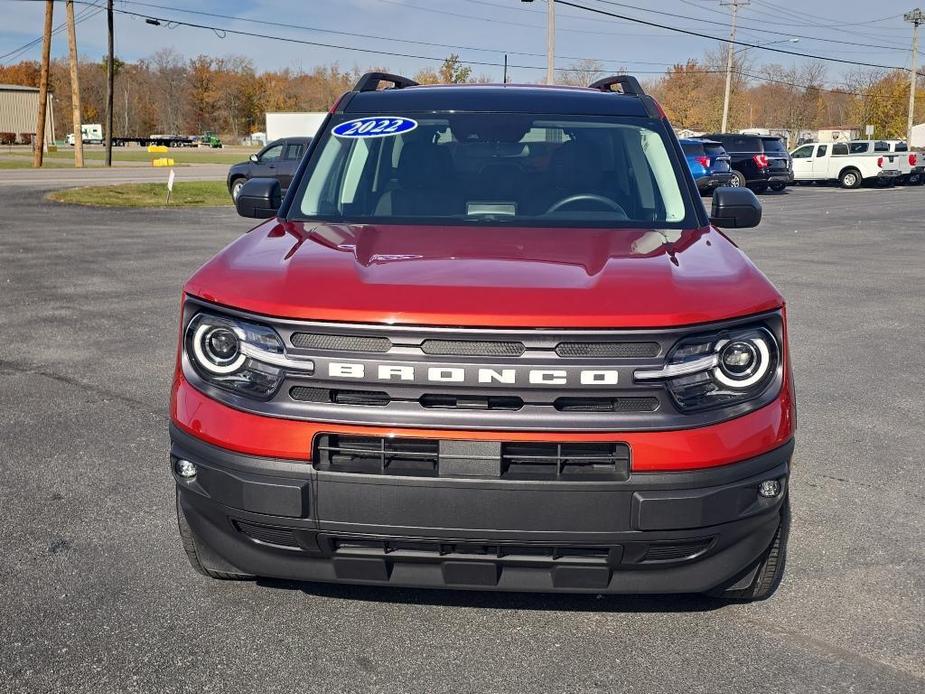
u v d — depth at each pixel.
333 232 3.51
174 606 3.29
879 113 83.12
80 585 3.44
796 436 5.42
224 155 73.31
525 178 3.99
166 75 148.75
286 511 2.73
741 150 31.50
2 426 5.37
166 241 15.06
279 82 146.25
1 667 2.90
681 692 2.82
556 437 2.64
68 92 148.75
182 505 3.04
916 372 6.97
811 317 9.16
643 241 3.41
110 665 2.92
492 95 4.50
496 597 3.36
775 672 2.93
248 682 2.84
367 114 4.38
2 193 25.25
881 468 4.88
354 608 3.28
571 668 2.93
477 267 2.99
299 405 2.72
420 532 2.70
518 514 2.67
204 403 2.84
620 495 2.67
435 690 2.81
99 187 27.03
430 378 2.63
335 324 2.68
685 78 97.62
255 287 2.86
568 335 2.63
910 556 3.80
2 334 7.91
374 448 2.71
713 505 2.71
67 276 11.24
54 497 4.31
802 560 3.75
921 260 13.77
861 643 3.11
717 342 2.74
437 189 3.94
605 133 4.23
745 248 15.18
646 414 2.67
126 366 6.80
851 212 23.48
